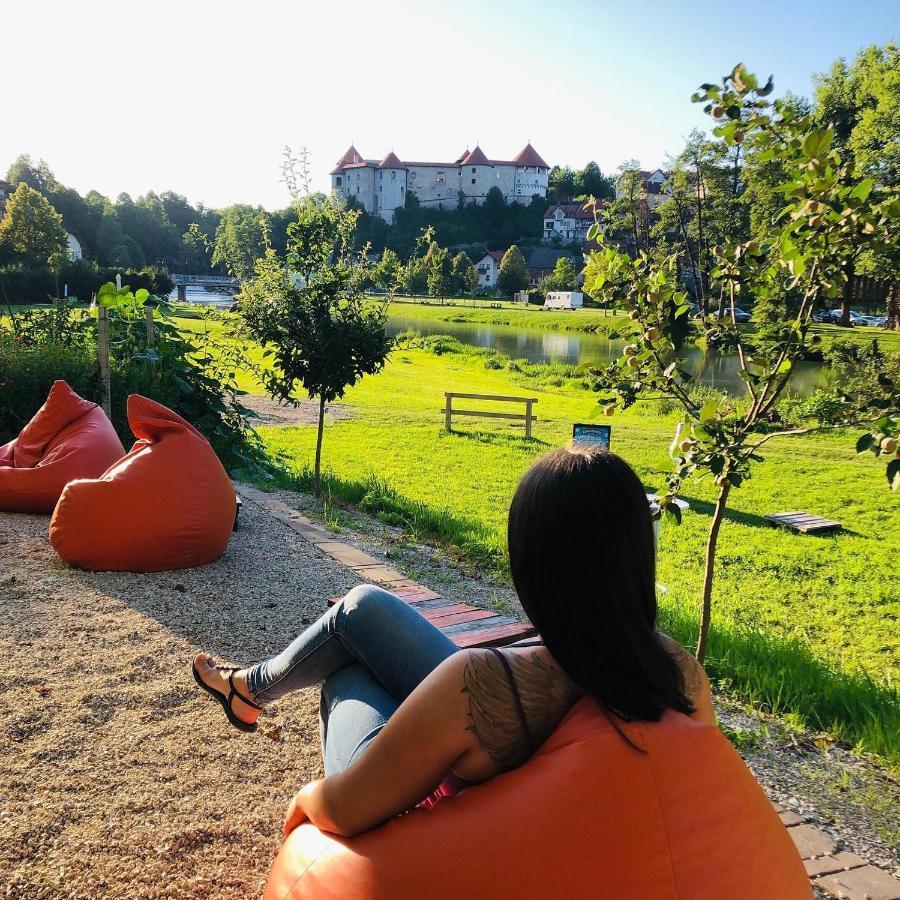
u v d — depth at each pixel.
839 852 3.07
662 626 5.78
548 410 22.78
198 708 3.61
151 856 2.61
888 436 3.15
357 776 1.61
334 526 7.52
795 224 3.59
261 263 8.79
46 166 125.44
